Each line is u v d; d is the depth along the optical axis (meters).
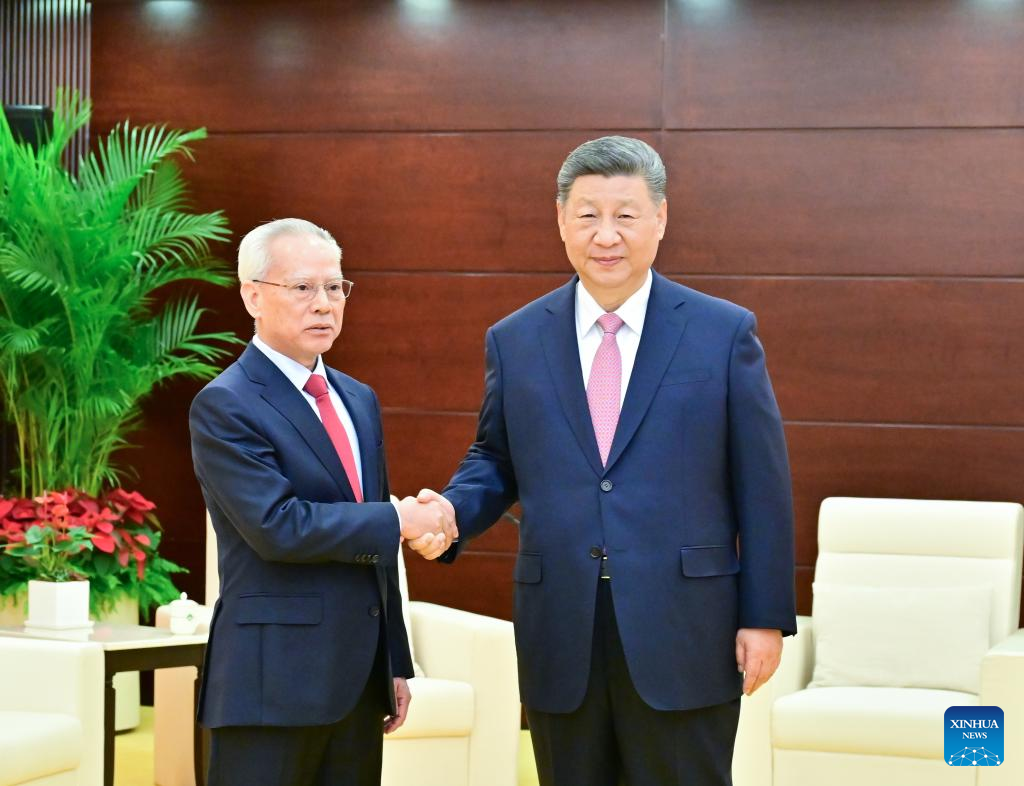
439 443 5.88
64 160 6.08
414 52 5.87
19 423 5.57
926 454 5.52
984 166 5.46
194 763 4.48
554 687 2.79
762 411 2.81
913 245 5.52
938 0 5.47
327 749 2.83
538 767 2.90
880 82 5.52
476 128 5.83
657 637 2.73
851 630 4.82
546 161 5.78
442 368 5.87
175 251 5.99
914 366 5.52
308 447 2.82
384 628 2.86
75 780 3.83
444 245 5.86
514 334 2.99
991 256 5.46
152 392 6.11
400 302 5.90
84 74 6.10
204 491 2.89
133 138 5.64
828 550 5.05
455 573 5.88
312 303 2.84
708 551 2.79
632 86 5.70
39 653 3.91
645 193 2.80
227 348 6.03
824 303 5.58
